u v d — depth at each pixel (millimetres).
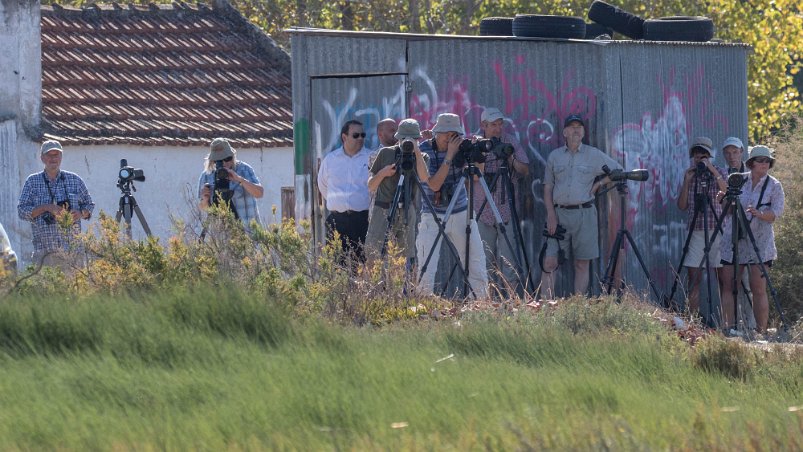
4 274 35156
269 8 121750
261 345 28656
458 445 20469
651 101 50094
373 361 26234
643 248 49375
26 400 22953
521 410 22656
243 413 21953
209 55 87062
